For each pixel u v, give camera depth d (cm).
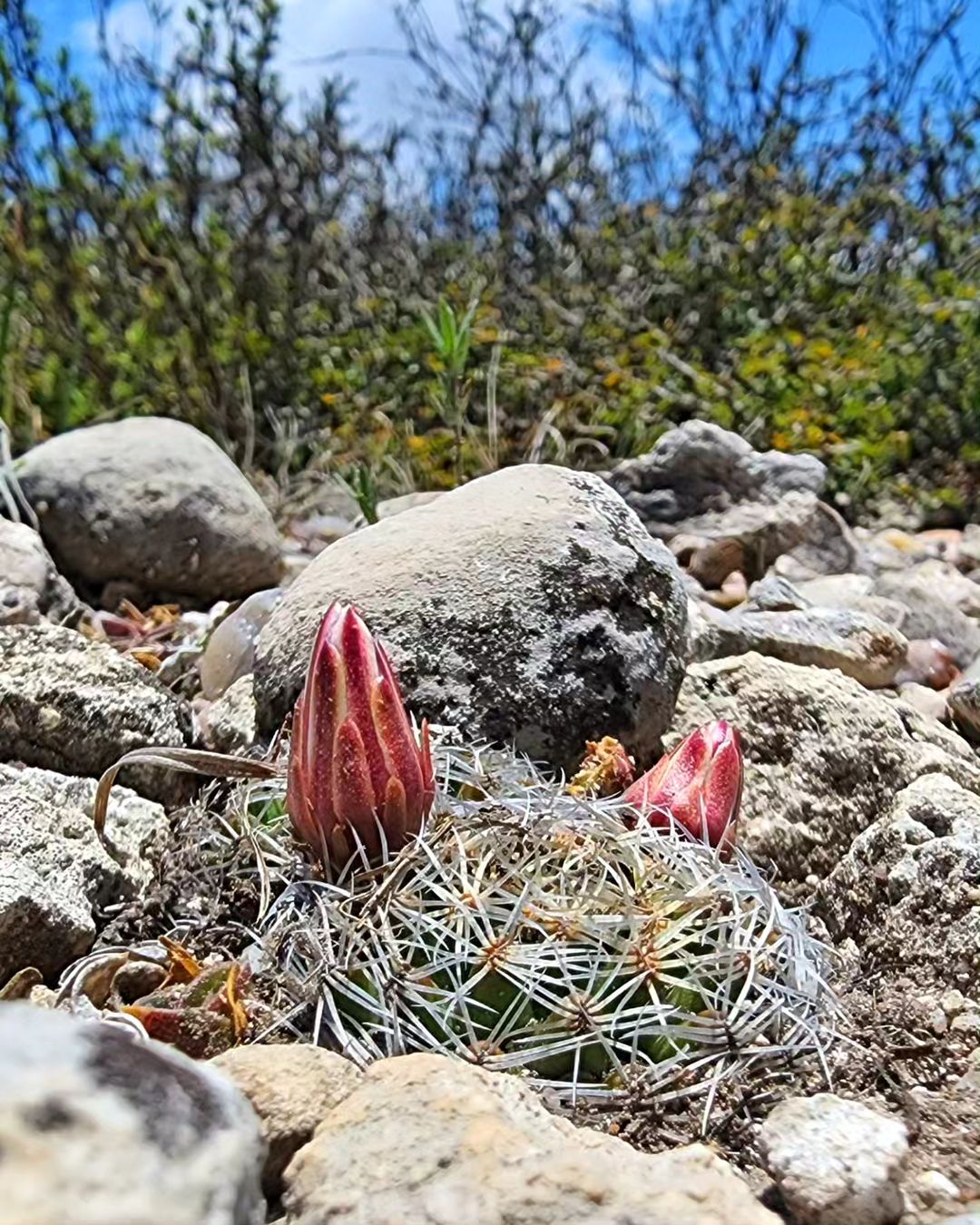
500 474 20
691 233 45
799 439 37
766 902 13
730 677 19
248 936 14
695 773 14
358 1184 9
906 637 26
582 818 14
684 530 31
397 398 41
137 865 15
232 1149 8
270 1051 11
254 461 41
